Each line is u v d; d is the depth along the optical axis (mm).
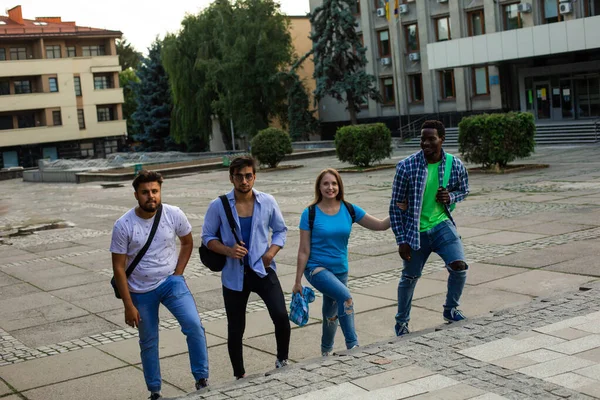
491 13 44875
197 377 5535
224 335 7699
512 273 9367
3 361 7434
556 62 42781
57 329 8633
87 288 11047
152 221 5613
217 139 64125
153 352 5645
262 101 55469
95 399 6031
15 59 65812
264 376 5285
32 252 15727
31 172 48781
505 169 24047
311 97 59844
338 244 6117
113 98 69500
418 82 51250
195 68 56469
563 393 4289
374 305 8383
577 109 42281
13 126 65875
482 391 4422
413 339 5754
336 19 48906
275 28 54469
